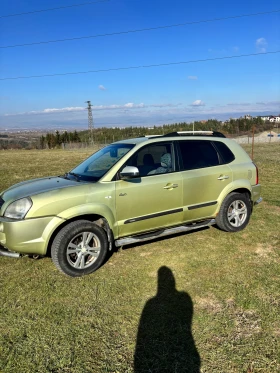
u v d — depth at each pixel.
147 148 4.58
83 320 3.05
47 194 3.83
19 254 3.76
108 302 3.36
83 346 2.69
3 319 3.08
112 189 4.11
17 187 4.43
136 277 3.89
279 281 3.69
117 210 4.17
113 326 2.95
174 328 2.90
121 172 4.12
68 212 3.83
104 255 4.11
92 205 3.96
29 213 3.68
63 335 2.83
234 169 5.26
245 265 4.14
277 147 32.03
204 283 3.69
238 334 2.78
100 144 51.56
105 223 4.15
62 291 3.60
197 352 2.58
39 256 4.00
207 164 5.05
